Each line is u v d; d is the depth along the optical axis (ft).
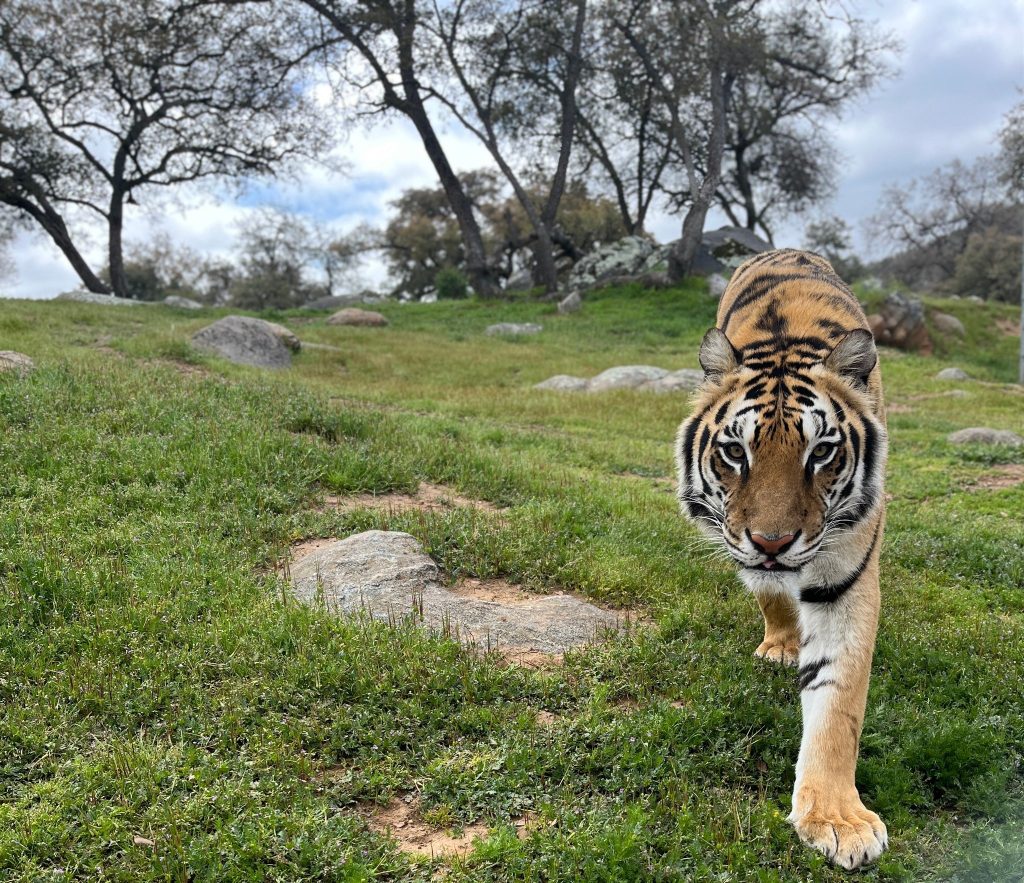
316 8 110.63
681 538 22.52
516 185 122.72
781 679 15.35
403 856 10.61
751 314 16.19
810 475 12.59
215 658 14.52
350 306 122.62
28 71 111.75
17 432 23.81
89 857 10.34
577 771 12.63
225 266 220.02
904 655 16.53
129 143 120.78
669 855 10.78
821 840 10.96
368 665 14.35
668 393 51.16
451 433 33.68
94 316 67.72
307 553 19.30
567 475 27.48
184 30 112.68
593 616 17.51
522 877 10.46
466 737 13.28
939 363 82.17
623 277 119.65
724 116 115.34
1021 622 19.29
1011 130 122.83
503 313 109.50
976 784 12.62
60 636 14.66
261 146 124.16
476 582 18.94
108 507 20.11
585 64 118.52
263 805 11.24
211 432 25.32
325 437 28.32
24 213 125.39
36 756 11.98
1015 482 33.27
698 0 106.73
